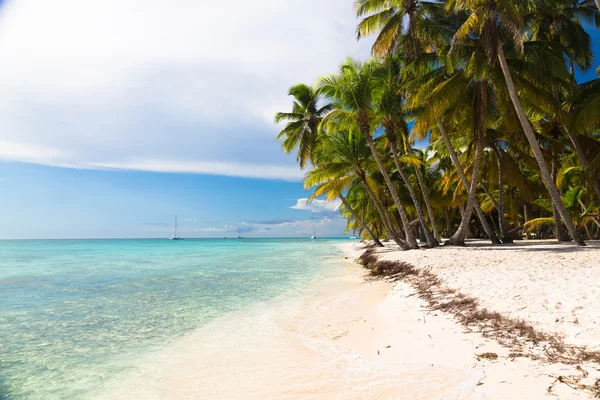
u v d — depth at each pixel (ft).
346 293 37.06
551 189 48.88
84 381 15.97
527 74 53.67
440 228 166.20
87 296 37.58
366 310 27.78
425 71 61.93
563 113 51.62
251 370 16.48
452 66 53.62
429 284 32.78
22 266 77.36
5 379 16.30
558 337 15.39
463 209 127.24
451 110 62.28
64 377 16.44
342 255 117.50
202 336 22.66
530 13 60.13
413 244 71.00
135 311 30.19
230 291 40.27
